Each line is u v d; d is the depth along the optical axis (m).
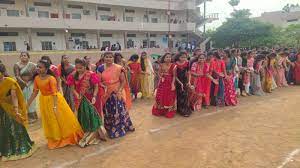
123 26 37.00
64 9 33.91
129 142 5.63
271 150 4.94
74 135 5.54
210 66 8.18
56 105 5.37
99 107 5.71
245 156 4.72
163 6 41.59
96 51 27.78
